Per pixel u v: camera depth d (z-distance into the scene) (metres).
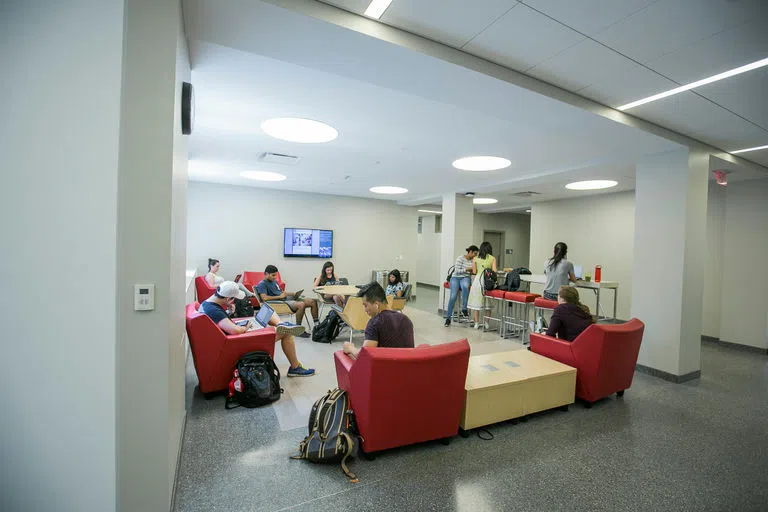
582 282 4.99
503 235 12.30
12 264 1.47
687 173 3.93
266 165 5.95
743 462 2.44
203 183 7.82
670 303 4.05
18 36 1.46
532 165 5.44
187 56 2.24
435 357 2.28
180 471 2.19
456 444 2.58
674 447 2.61
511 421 2.95
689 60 2.38
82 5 1.48
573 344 3.27
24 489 1.53
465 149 4.63
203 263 7.84
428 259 13.32
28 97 1.47
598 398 3.24
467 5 1.89
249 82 2.89
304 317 6.74
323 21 1.88
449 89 2.68
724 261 5.81
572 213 8.44
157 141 1.54
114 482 1.56
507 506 1.96
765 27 2.00
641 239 4.34
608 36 2.14
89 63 1.49
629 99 2.99
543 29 2.09
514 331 5.92
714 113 3.24
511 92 2.69
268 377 3.12
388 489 2.07
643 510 1.96
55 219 1.49
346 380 2.56
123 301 1.52
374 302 2.74
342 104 3.30
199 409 3.02
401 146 4.58
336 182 7.37
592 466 2.35
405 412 2.31
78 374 1.51
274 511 1.88
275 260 8.50
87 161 1.50
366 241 9.59
